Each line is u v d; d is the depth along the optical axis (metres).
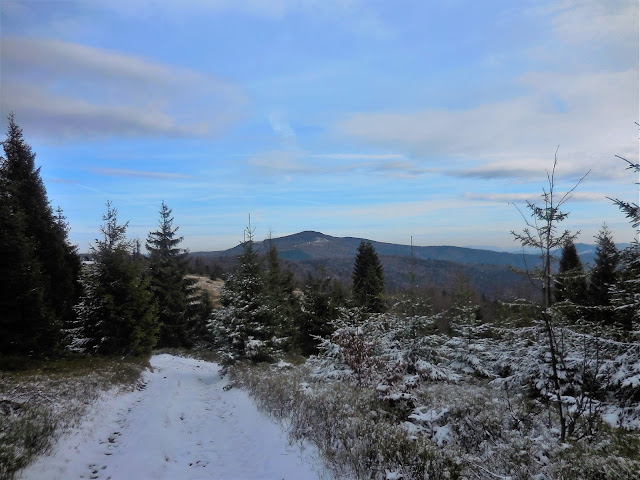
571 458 5.13
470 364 13.88
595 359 7.84
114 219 27.09
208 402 13.55
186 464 7.24
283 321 29.83
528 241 6.61
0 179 17.53
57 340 17.78
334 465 6.21
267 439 8.24
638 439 6.02
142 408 11.53
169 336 34.62
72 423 8.61
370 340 12.65
